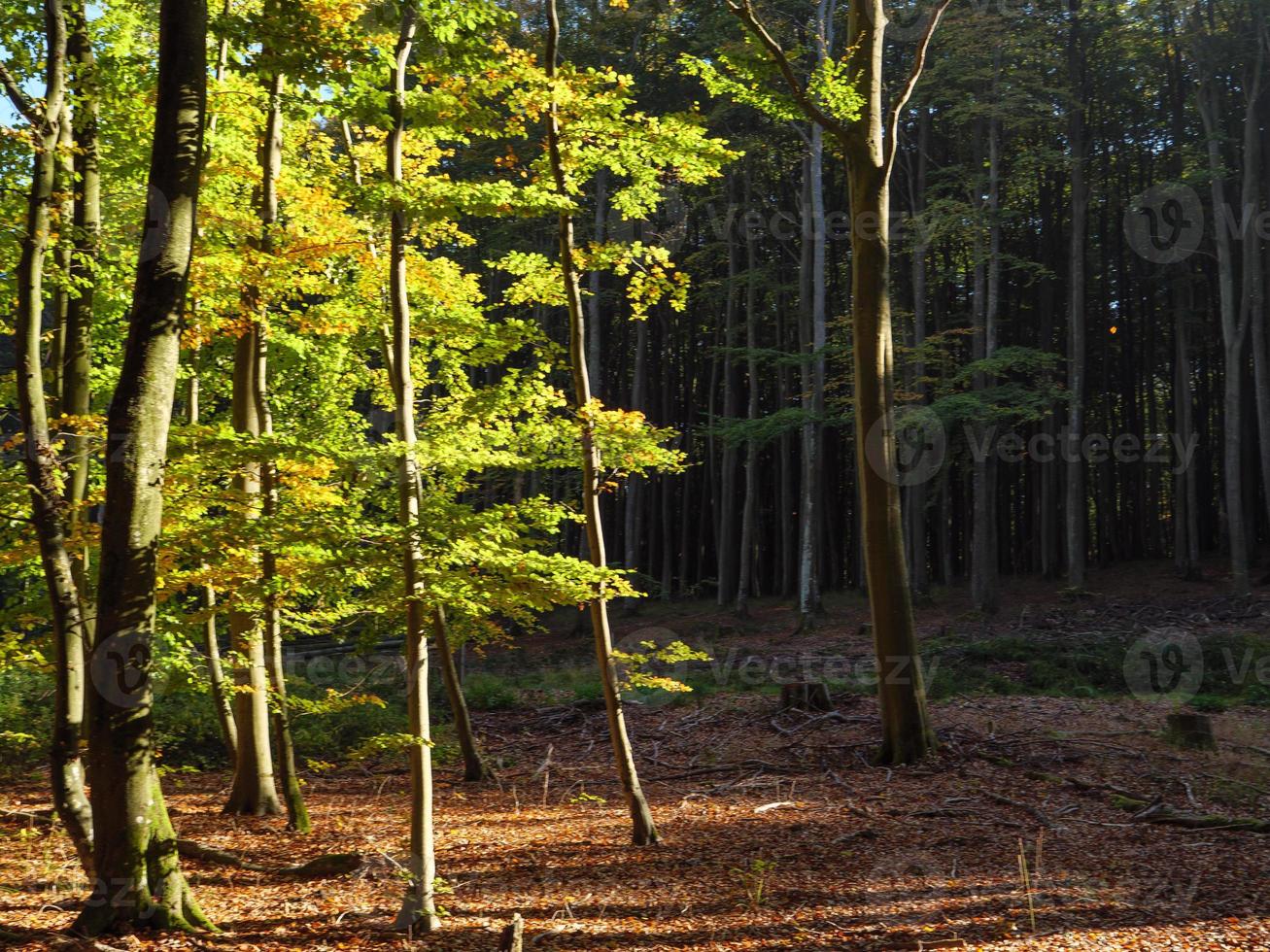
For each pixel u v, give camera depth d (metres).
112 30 8.52
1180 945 6.34
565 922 6.99
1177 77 30.48
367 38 7.13
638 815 9.10
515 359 30.09
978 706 15.74
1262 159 29.11
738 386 37.25
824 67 12.07
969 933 6.66
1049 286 30.62
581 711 16.47
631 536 31.45
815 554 26.59
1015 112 27.62
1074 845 8.83
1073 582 26.69
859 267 13.12
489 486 16.98
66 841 8.95
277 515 6.89
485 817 10.42
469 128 7.78
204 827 9.89
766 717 15.35
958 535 36.69
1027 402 25.38
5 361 23.80
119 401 5.93
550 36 8.29
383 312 8.45
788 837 9.27
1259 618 22.00
